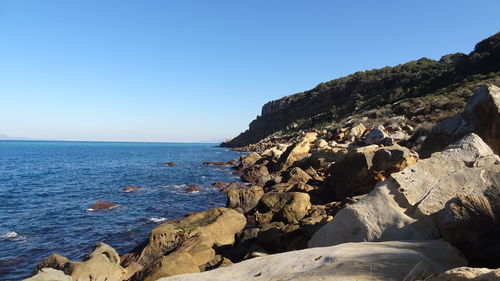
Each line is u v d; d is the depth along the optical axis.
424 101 41.44
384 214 7.43
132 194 25.12
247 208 17.20
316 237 8.47
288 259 6.05
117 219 17.75
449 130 13.61
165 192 25.77
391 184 8.20
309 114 96.12
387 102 58.56
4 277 10.67
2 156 74.69
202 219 13.34
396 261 4.66
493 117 11.94
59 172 41.34
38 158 69.38
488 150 8.93
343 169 15.19
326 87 105.44
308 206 13.96
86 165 52.06
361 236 7.25
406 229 6.89
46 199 23.53
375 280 4.11
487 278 3.19
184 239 11.91
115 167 48.00
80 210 19.95
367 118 44.00
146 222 17.16
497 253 5.46
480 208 5.92
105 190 27.17
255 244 10.92
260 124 130.00
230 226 13.02
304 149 29.08
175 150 120.50
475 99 12.98
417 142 20.80
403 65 87.88
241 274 5.99
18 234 15.21
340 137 35.97
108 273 9.38
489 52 51.38
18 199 23.55
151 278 8.45
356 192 14.56
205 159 65.69
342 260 5.04
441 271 4.62
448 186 7.66
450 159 8.67
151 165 51.00
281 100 131.38
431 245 5.84
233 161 49.22
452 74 53.69
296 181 19.95
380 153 13.72
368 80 84.25
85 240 14.38
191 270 8.98
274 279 5.16
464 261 5.44
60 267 9.31
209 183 30.25
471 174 7.78
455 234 5.83
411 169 8.50
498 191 6.95
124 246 13.66
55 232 15.53
